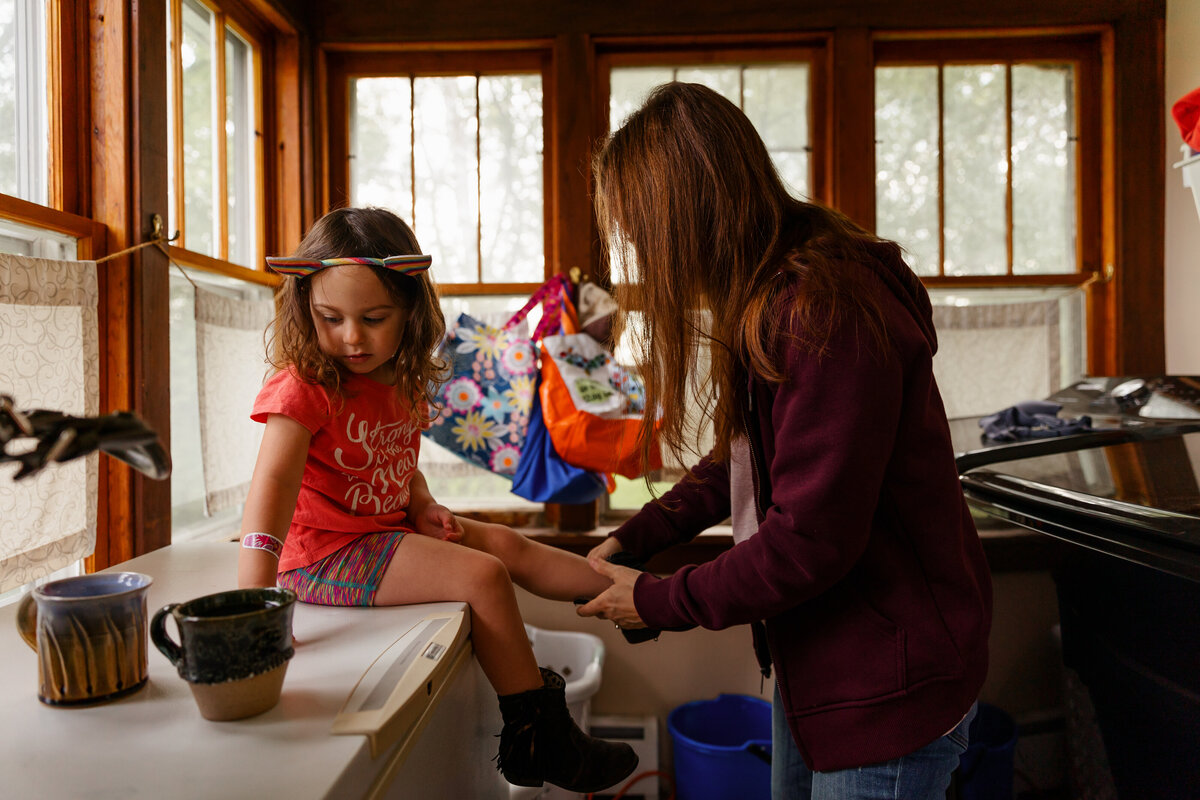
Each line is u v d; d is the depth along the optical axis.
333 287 0.99
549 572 1.19
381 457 1.10
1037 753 1.07
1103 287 2.15
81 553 1.27
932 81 2.18
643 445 0.92
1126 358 2.10
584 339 1.96
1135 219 2.10
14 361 1.10
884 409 0.72
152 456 0.44
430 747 0.79
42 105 1.31
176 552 1.27
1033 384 2.16
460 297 2.22
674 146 0.83
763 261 0.80
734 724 2.03
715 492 1.15
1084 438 1.40
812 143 2.17
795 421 0.73
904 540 0.78
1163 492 0.98
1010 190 2.19
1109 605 0.90
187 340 1.75
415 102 2.22
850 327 0.73
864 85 2.11
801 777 1.04
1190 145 1.21
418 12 2.13
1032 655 1.07
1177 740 0.78
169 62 1.64
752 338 0.77
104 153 1.37
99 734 0.63
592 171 1.02
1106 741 0.91
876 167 2.17
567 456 1.89
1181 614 0.77
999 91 2.19
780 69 2.19
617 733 2.00
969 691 0.77
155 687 0.73
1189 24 2.00
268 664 0.66
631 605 0.92
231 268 1.80
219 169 1.84
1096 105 2.17
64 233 1.29
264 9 1.94
